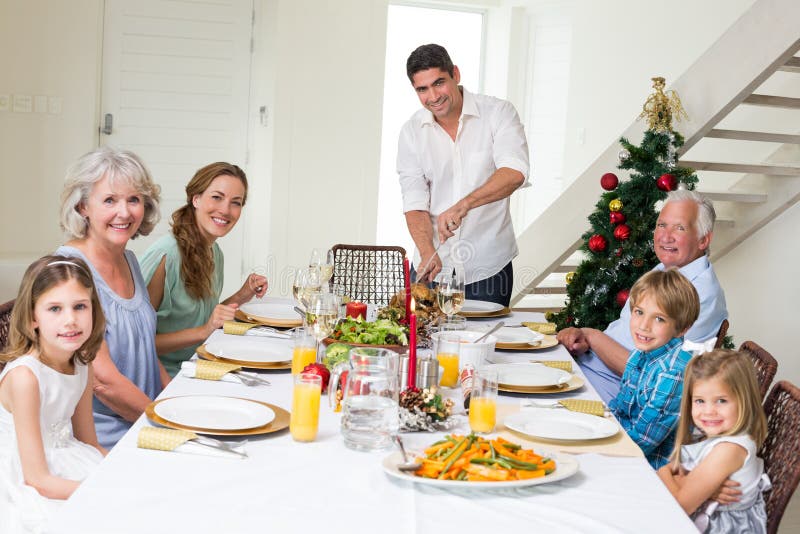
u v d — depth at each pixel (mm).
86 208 2232
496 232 3570
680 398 2104
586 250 3955
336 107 5973
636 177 3838
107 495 1318
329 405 1851
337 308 1998
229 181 2750
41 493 1696
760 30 4137
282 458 1515
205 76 5961
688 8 5645
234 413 1706
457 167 3508
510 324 2875
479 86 7516
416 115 3529
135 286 2396
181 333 2615
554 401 1952
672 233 2744
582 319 3842
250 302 3061
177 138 5977
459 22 7438
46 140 5680
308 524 1255
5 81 5586
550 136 7145
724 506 1761
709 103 4242
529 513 1334
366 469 1481
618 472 1529
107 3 5762
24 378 1759
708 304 2643
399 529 1254
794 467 1774
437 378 1885
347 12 5918
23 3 5555
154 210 2377
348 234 6102
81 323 1803
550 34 7113
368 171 6082
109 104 5848
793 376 4723
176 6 5859
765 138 4477
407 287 2373
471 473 1420
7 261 5371
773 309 4863
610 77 6258
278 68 5805
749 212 4773
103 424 2209
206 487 1368
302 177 5969
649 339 2143
